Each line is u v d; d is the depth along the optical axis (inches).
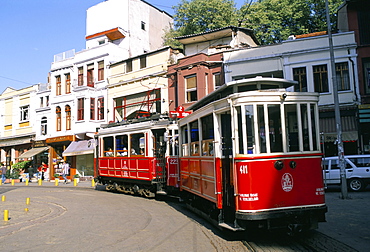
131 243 288.8
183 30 1143.6
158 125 579.2
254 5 1093.8
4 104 1466.5
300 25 1081.4
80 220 407.2
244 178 259.4
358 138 678.5
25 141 1334.9
